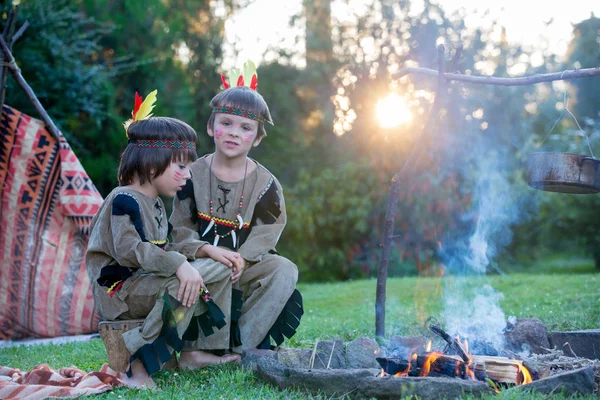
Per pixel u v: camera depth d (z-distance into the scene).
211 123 4.45
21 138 7.13
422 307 7.87
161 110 15.73
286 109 19.11
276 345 4.35
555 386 3.22
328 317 7.46
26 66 12.10
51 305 7.16
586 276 9.75
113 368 3.90
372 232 15.32
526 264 15.70
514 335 4.35
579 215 14.51
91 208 7.28
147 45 15.95
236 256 4.15
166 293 3.80
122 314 3.94
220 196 4.42
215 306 3.98
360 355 4.05
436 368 3.56
